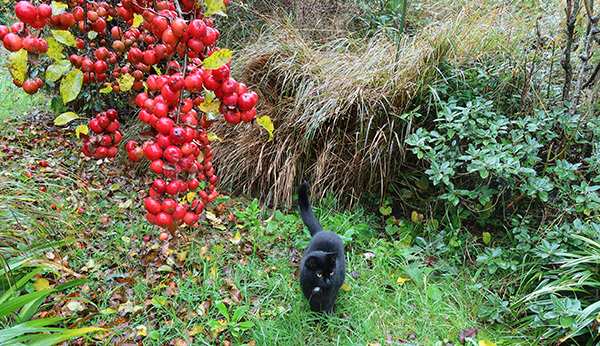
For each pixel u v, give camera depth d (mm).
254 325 2184
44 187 2869
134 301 2248
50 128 4273
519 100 3045
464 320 2412
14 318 1916
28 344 1450
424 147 2758
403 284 2648
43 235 2289
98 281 2359
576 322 1989
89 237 2664
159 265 2543
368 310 2443
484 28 3293
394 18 4156
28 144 3838
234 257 2727
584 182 2439
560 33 3285
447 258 2893
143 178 3559
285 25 3986
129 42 1089
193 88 929
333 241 2572
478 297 2574
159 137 955
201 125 1143
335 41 3816
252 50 3754
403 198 3266
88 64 1026
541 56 3016
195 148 1000
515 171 2461
